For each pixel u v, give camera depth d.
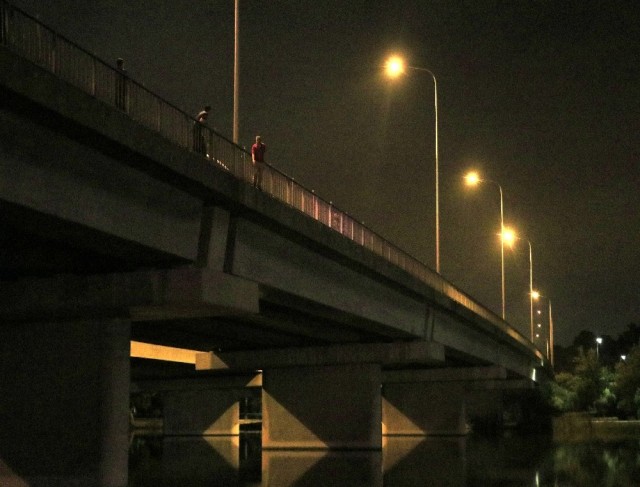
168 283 26.05
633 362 121.44
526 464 47.03
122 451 26.83
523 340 87.69
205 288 25.86
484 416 102.06
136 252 25.17
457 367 78.56
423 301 51.50
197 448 64.12
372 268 39.81
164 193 25.03
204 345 55.28
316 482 37.47
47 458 26.59
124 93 23.89
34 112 19.56
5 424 27.17
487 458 51.53
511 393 108.38
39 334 27.44
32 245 25.09
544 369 118.88
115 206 22.94
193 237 26.66
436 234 59.12
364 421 53.72
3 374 27.52
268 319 41.81
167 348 57.41
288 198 33.31
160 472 43.38
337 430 54.19
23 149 19.94
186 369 67.06
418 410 80.25
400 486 35.53
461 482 37.12
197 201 26.77
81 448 26.34
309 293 34.69
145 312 27.33
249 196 27.78
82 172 21.73
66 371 26.94
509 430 95.62
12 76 18.41
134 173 23.67
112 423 26.59
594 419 123.19
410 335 51.12
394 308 46.59
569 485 36.00
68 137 21.11
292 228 30.84
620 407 122.50
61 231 22.34
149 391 80.94
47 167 20.64
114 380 26.84
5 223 21.64
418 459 50.31
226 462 49.44
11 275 27.97
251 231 29.62
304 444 54.81
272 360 55.03
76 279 26.84
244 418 144.25
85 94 20.52
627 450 59.78
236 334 48.72
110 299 26.48
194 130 26.95
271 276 31.20
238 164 29.69
